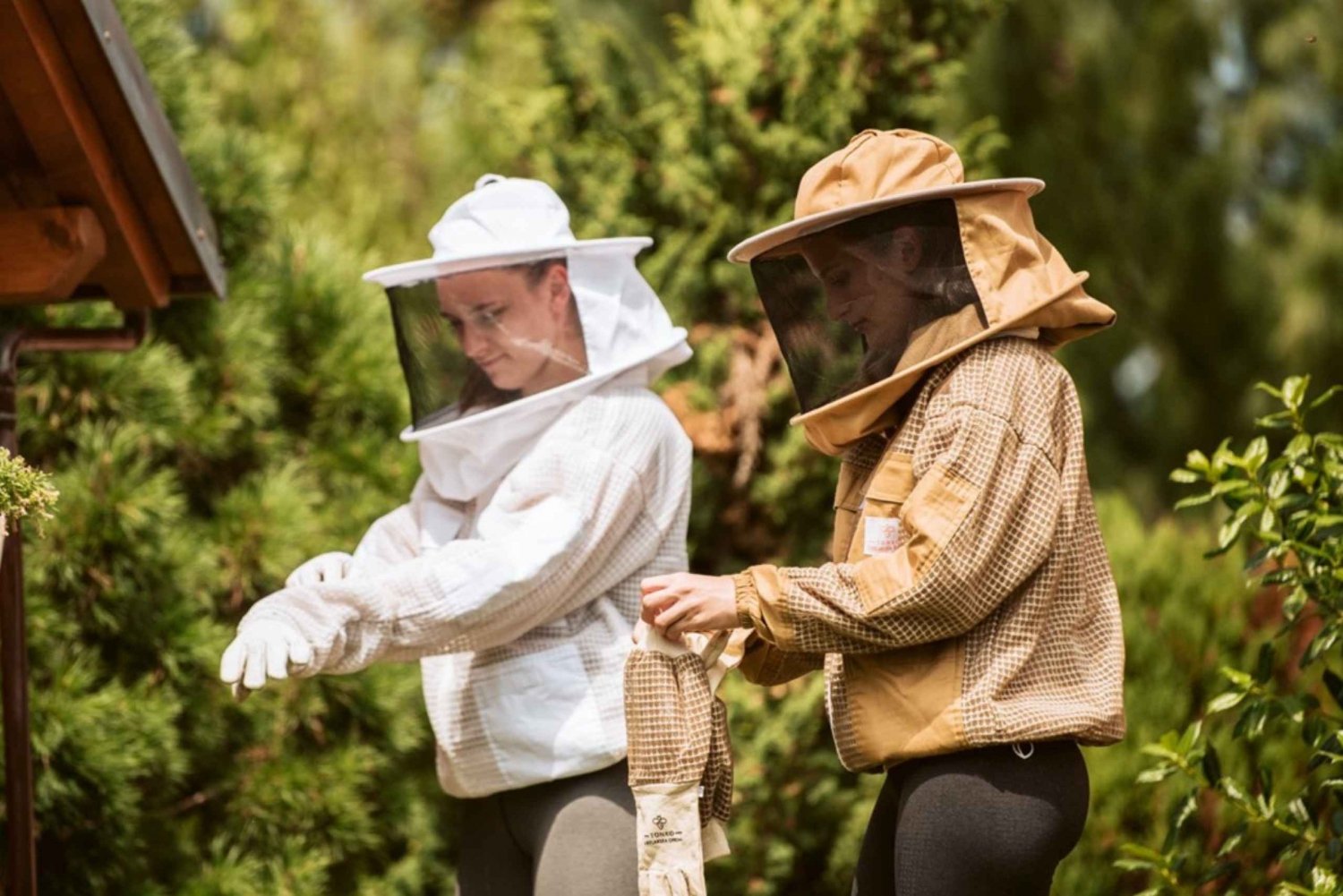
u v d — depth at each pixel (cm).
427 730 929
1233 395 1630
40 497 448
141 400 834
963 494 444
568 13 1662
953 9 990
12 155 611
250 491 894
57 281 604
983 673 450
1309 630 891
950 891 451
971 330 459
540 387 550
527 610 526
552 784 536
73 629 776
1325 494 594
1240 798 605
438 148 1650
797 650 462
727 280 952
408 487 936
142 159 618
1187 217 1616
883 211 463
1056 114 1616
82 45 572
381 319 989
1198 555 944
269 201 948
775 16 993
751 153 965
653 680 492
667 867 482
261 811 838
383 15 1858
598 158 1009
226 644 832
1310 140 1644
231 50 1622
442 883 929
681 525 572
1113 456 1639
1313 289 1582
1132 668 880
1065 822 452
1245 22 1644
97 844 774
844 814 895
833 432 481
